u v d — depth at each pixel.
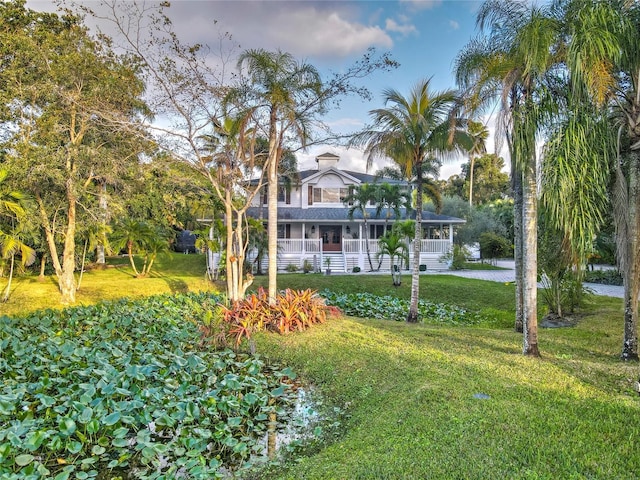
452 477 3.11
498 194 48.84
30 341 7.52
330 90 10.10
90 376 5.43
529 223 6.70
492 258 29.73
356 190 23.45
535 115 6.16
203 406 4.88
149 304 11.68
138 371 5.39
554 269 10.45
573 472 3.15
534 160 6.53
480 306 14.35
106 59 12.19
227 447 4.22
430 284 16.91
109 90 11.74
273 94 9.65
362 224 25.31
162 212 17.52
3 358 6.39
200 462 3.80
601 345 7.56
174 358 6.34
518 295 9.31
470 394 4.91
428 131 10.32
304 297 9.88
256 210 24.00
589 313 10.98
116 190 14.22
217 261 19.19
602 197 6.18
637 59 6.20
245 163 12.52
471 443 3.65
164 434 4.43
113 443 3.96
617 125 6.70
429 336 8.40
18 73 11.99
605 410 4.38
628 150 7.05
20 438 4.01
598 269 21.61
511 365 6.16
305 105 10.27
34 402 4.86
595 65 5.56
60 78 11.90
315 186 26.27
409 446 3.68
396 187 21.31
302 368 6.94
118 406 4.46
